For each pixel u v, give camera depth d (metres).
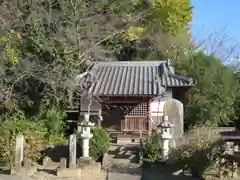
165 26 28.28
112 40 24.25
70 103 17.19
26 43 16.38
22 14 16.41
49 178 10.31
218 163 10.73
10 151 10.88
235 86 22.38
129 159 13.26
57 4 17.77
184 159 11.70
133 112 19.16
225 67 23.12
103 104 19.17
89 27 18.84
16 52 15.91
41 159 12.55
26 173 10.34
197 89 21.59
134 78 20.12
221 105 20.69
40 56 16.27
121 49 26.45
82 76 19.45
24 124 13.08
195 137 13.49
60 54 16.22
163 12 28.20
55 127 16.62
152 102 19.25
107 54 24.22
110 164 12.56
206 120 19.66
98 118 18.31
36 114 16.55
